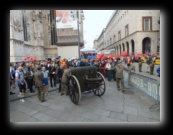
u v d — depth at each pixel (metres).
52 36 32.41
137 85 7.46
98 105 5.58
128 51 41.47
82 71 6.10
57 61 10.73
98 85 6.32
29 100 6.48
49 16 31.91
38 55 27.41
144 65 22.20
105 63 11.74
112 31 63.19
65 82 6.99
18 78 6.55
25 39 23.00
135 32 34.53
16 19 17.62
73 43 26.95
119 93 7.14
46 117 4.70
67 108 5.40
